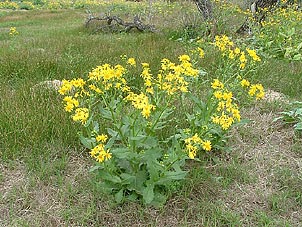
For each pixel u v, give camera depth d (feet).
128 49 24.26
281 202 10.61
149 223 9.90
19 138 12.64
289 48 22.71
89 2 74.28
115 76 9.80
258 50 22.44
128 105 13.46
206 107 10.85
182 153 9.48
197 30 29.63
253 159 12.43
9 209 10.29
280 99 16.42
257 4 30.14
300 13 26.00
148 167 9.72
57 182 11.20
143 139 10.03
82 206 10.30
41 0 83.15
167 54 22.26
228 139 13.23
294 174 11.75
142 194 10.07
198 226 9.86
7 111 13.93
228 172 11.66
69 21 49.29
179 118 13.41
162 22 36.37
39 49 25.57
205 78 18.40
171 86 9.88
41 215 10.06
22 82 17.93
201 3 30.04
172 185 10.53
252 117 14.88
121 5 64.75
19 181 11.27
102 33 34.86
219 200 10.64
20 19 52.65
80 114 9.52
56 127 13.07
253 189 11.18
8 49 26.21
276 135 13.79
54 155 12.41
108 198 10.43
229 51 13.14
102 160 8.98
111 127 12.95
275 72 19.53
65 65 20.27
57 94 15.75
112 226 9.86
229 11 29.50
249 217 10.18
